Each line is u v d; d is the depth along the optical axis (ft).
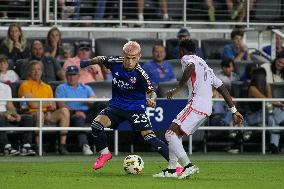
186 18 198.90
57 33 177.88
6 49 177.68
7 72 168.14
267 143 172.65
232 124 167.84
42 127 157.69
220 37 209.67
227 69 175.73
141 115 119.34
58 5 193.16
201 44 191.72
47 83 168.14
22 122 158.92
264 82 171.22
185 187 101.04
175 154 111.14
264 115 166.71
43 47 173.27
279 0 202.69
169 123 159.33
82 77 174.29
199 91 110.73
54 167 132.05
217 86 112.88
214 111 167.63
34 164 138.21
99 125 119.55
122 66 118.01
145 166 135.13
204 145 169.37
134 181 108.37
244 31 198.80
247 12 199.82
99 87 168.45
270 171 128.16
